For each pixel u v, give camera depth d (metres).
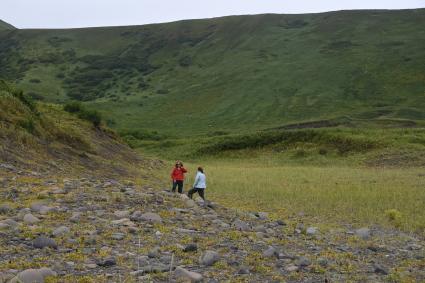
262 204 20.78
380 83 114.06
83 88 143.88
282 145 63.34
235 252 9.75
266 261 9.29
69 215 11.70
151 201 14.80
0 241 8.93
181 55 166.88
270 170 40.66
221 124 100.75
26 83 142.62
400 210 19.38
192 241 10.34
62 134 31.67
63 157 26.38
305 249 11.03
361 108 100.56
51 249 8.73
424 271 9.70
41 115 32.28
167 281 7.36
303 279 8.31
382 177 33.16
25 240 9.19
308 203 21.12
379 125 81.94
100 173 25.66
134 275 7.54
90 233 10.05
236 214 15.35
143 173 31.39
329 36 153.62
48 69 161.12
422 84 110.38
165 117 112.38
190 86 133.75
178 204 15.11
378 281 8.62
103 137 42.88
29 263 7.74
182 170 21.03
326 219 17.52
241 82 125.62
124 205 13.70
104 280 7.21
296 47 148.75
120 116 113.31
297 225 14.75
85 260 8.24
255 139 66.19
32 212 11.78
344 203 21.08
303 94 111.81
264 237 11.86
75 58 172.38
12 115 27.41
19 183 15.98
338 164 50.81
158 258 8.73
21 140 24.66
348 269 9.30
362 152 54.72
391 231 15.45
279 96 112.44
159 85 141.62
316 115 98.50
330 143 59.62
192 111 113.75
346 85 115.44
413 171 38.88
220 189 25.72
